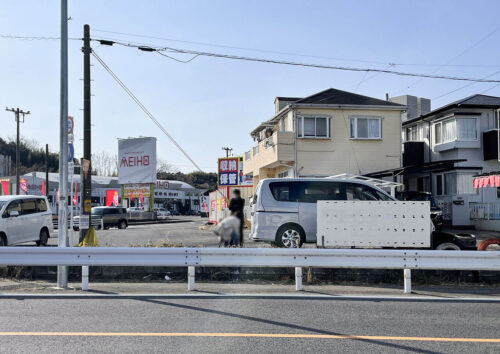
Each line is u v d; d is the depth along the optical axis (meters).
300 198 11.95
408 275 8.23
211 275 9.37
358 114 25.14
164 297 7.53
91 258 8.26
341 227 9.91
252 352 4.73
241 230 6.70
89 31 15.92
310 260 8.32
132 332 5.41
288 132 24.62
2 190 46.31
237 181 27.06
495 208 22.42
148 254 8.27
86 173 15.14
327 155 24.81
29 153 82.00
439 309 6.83
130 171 47.09
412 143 27.31
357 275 9.41
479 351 4.86
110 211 31.55
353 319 6.15
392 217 9.88
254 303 7.12
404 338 5.29
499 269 8.28
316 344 5.03
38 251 8.26
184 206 75.50
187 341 5.07
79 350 4.73
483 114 24.23
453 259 8.30
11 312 6.42
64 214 9.05
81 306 6.82
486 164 24.12
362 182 12.05
